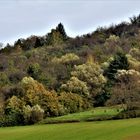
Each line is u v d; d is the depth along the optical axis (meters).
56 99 120.88
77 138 67.25
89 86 135.25
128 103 103.19
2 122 110.69
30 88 122.06
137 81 127.94
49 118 113.75
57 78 147.50
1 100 123.31
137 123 80.38
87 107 126.19
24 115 110.44
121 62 145.50
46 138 71.31
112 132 70.31
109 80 138.12
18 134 82.00
